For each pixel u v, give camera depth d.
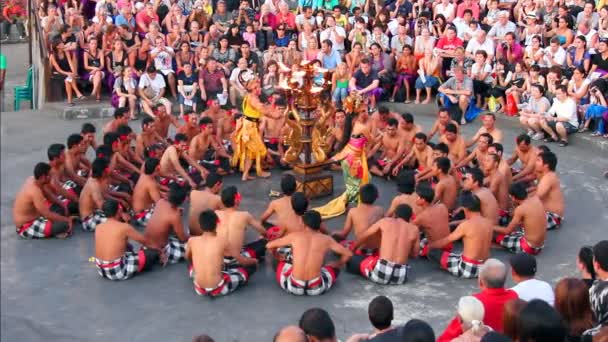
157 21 15.29
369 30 15.74
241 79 13.76
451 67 13.82
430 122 13.46
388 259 7.05
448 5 15.35
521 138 9.34
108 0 15.41
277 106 10.20
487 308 5.28
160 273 7.40
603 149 11.53
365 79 13.87
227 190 7.29
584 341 4.82
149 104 13.34
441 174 8.36
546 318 4.09
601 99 11.73
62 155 8.55
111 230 7.10
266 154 10.41
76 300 6.78
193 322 6.43
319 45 15.14
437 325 6.39
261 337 6.18
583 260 5.81
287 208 7.50
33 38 15.60
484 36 13.90
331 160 9.24
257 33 15.31
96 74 13.73
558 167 10.93
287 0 17.38
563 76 12.84
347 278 7.31
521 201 7.71
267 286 7.14
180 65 14.11
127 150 9.79
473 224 7.16
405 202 7.77
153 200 8.52
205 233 6.81
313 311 4.62
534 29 14.02
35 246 7.98
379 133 10.55
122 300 6.82
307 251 6.79
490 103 13.48
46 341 5.98
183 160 10.29
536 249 7.78
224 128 10.82
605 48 12.35
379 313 4.89
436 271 7.49
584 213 9.16
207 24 15.59
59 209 8.44
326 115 9.30
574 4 14.77
